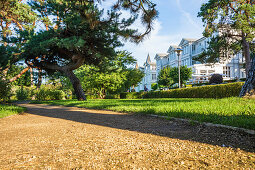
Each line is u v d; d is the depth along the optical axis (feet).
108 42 44.47
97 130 11.66
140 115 17.51
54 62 55.52
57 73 73.46
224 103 18.43
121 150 7.30
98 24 13.46
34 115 21.81
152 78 193.67
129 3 13.73
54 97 72.90
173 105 20.44
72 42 38.04
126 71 85.56
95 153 6.97
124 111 20.95
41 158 6.46
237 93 33.78
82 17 12.84
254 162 5.60
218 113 12.99
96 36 42.04
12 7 43.65
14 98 73.00
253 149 6.77
